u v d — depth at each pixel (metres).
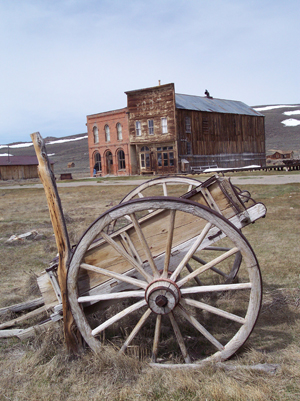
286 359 3.36
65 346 3.66
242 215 3.43
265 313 4.43
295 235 8.23
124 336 4.01
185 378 3.09
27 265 7.11
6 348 3.97
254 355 3.41
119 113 37.81
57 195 3.54
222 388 2.93
